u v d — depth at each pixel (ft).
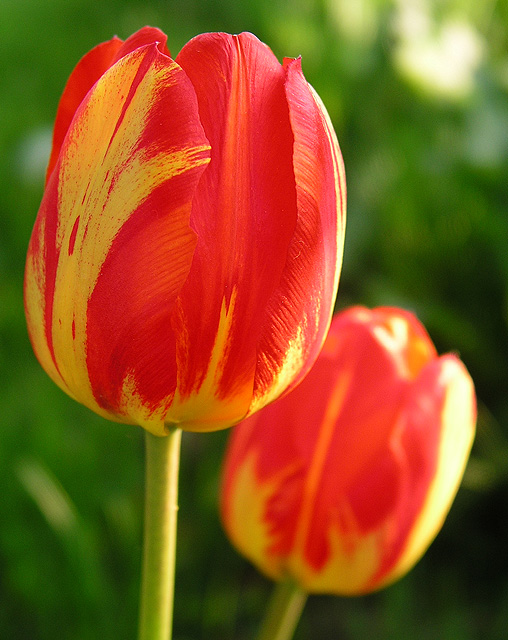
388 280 2.64
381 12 3.14
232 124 1.00
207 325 1.01
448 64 2.66
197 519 2.22
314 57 3.42
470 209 2.61
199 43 1.00
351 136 3.05
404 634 1.99
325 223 1.03
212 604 2.08
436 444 1.21
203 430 1.06
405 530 1.22
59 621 1.86
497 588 2.20
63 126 1.07
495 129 2.62
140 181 0.99
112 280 1.00
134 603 1.87
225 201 1.00
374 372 1.21
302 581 1.25
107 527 2.10
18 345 2.64
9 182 3.19
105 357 1.02
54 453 2.16
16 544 1.98
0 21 4.48
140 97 0.99
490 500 2.25
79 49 4.22
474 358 2.49
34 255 1.04
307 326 1.04
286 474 1.22
